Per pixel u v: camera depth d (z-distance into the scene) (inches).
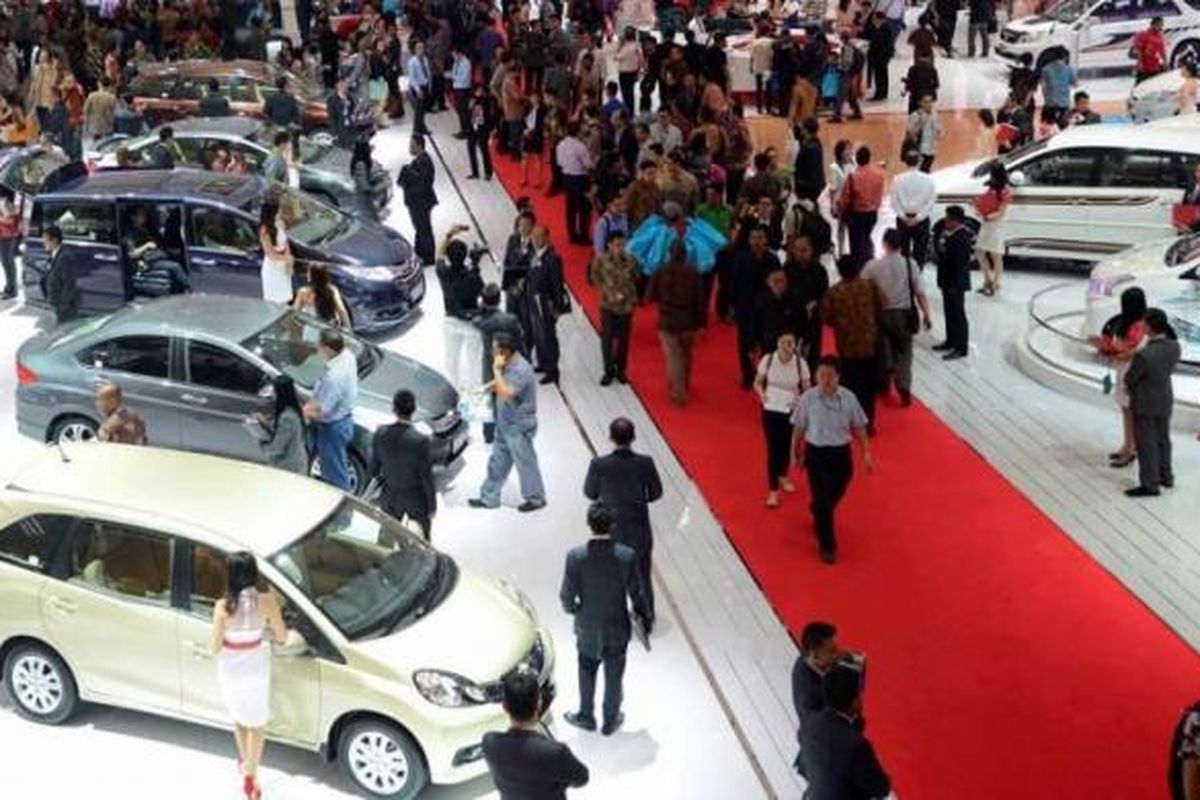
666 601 477.1
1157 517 524.4
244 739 365.1
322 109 1015.6
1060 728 407.5
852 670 300.5
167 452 430.3
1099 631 454.9
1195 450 574.2
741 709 417.4
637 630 459.2
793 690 335.6
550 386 655.1
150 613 382.6
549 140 975.6
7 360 674.2
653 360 684.1
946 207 767.1
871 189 746.8
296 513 397.1
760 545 511.2
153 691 390.0
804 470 498.6
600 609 385.4
